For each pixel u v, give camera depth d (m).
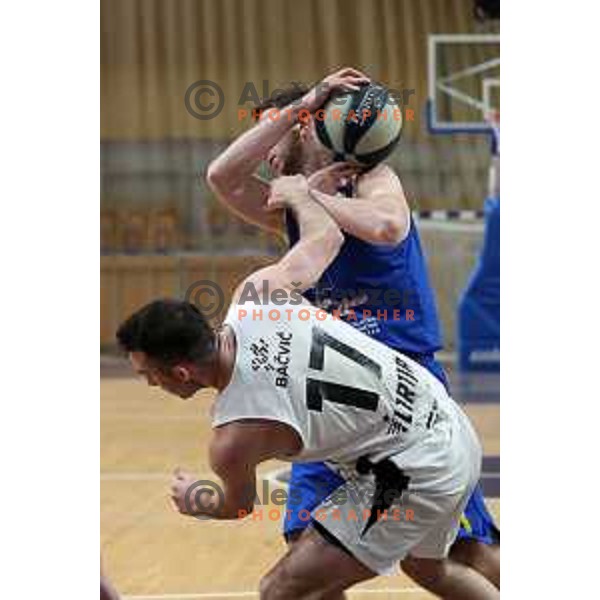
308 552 9.01
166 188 35.81
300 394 8.63
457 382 30.45
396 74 35.28
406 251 9.95
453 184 35.69
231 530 16.11
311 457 8.90
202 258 34.78
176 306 8.63
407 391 8.94
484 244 31.06
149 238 35.69
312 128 9.81
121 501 17.94
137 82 35.62
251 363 8.63
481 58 35.00
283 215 10.26
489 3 34.25
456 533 9.74
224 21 35.31
